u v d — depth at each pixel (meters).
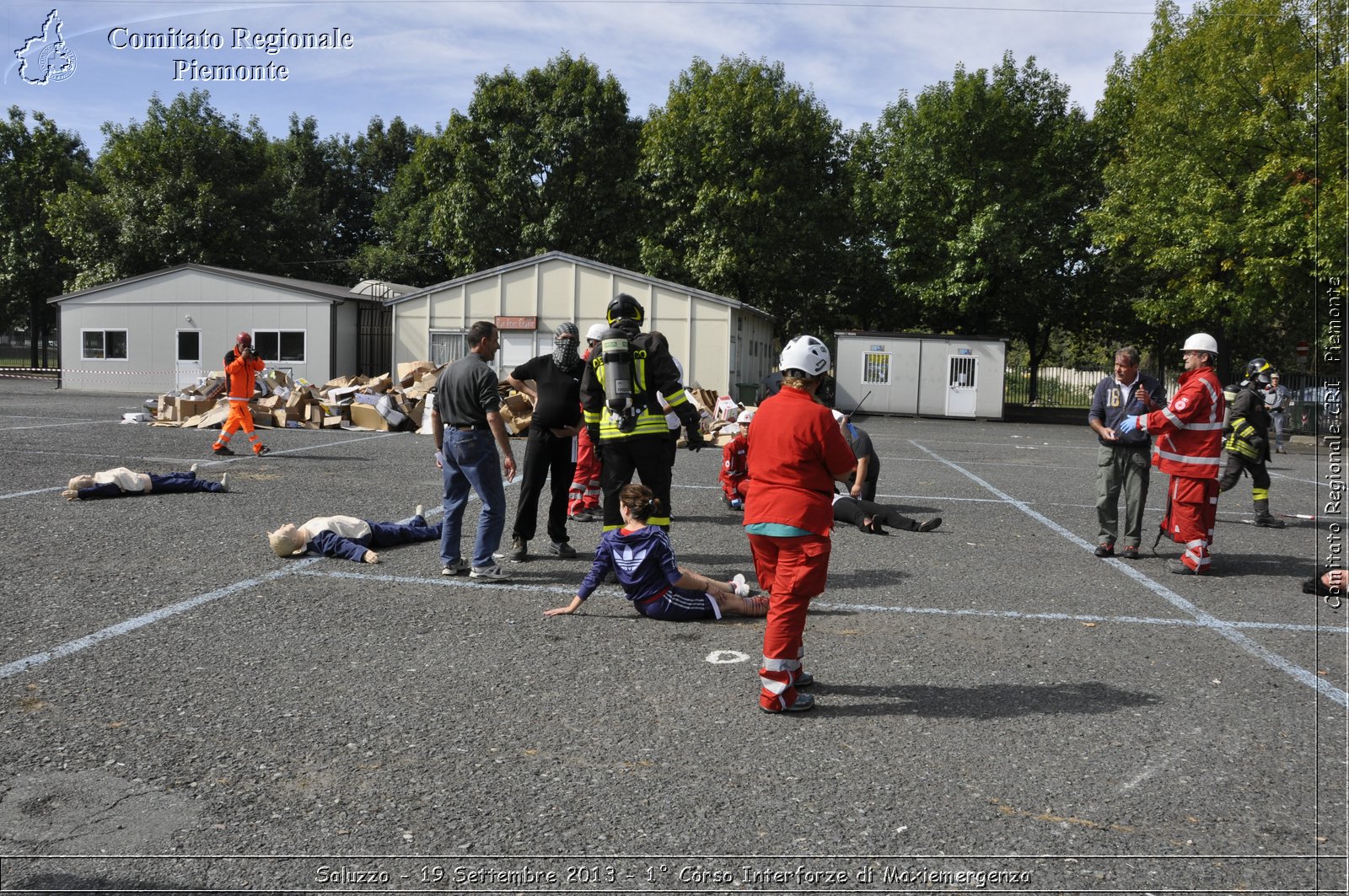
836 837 3.19
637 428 6.43
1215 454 7.43
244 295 32.03
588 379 6.66
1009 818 3.35
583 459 9.41
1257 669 5.05
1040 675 4.88
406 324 31.56
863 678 4.79
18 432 16.05
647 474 6.49
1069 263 37.66
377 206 57.28
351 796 3.41
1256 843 3.21
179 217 42.03
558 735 3.98
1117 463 8.07
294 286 31.88
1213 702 4.53
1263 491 10.30
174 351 32.78
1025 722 4.24
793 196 35.94
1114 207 29.48
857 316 43.16
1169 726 4.22
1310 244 22.67
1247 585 7.15
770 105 35.53
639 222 39.56
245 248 45.41
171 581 6.32
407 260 49.12
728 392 29.88
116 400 27.48
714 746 3.91
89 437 15.46
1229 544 9.06
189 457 13.27
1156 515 10.59
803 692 4.49
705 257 35.59
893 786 3.58
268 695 4.35
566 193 39.16
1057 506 11.11
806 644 5.35
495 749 3.83
